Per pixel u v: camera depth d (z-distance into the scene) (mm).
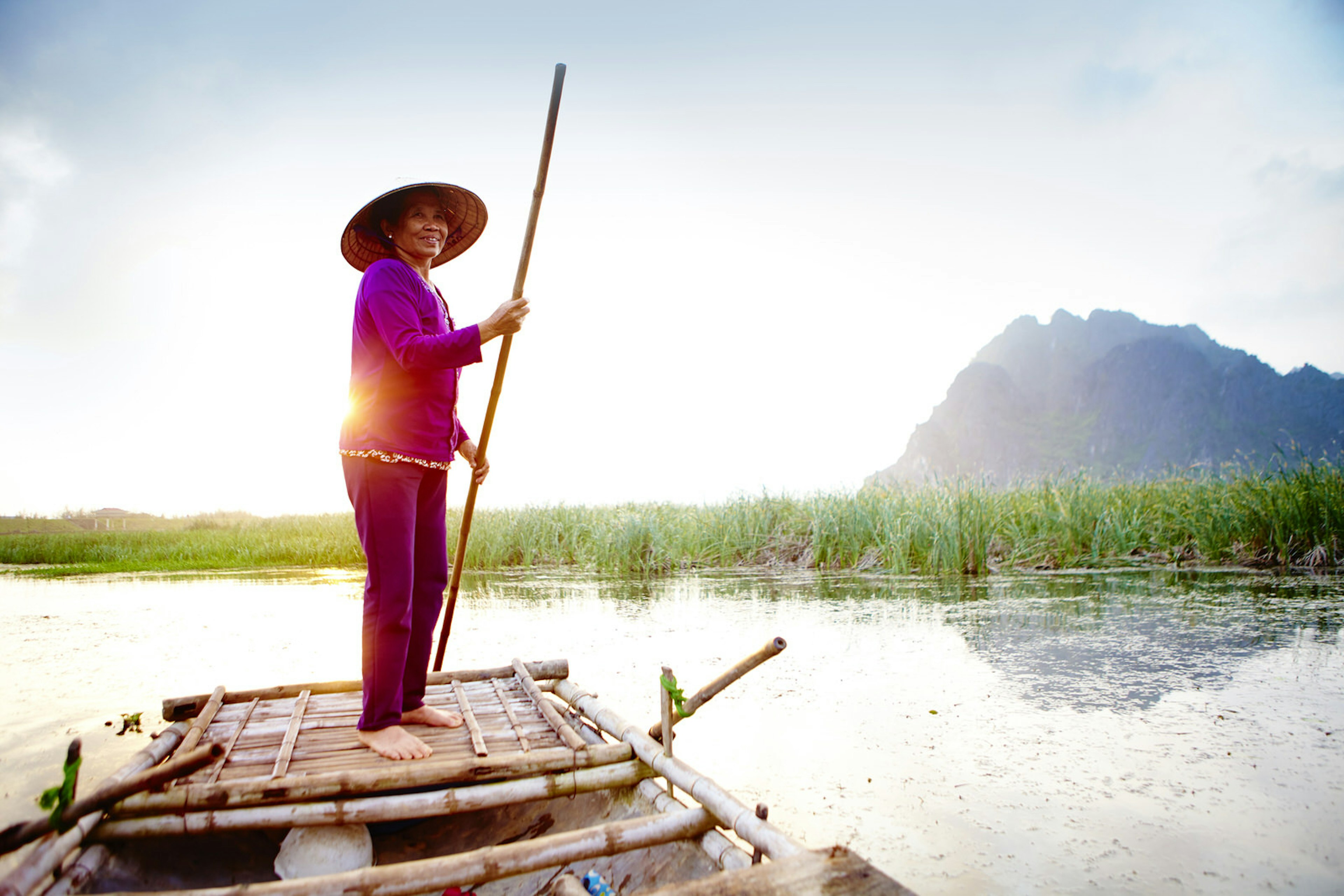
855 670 3938
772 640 1837
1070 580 7234
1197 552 8211
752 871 1168
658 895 1097
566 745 2225
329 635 5441
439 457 2580
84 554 15289
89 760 2695
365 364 2539
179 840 1861
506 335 2742
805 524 10477
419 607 2598
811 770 2541
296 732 2264
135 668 4305
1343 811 2139
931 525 8750
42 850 1434
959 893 1709
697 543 10594
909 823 2105
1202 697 3273
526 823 2221
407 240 2766
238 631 5668
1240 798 2236
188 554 14578
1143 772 2459
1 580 10719
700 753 2727
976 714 3139
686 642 4770
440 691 2877
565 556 11977
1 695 3684
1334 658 3891
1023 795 2299
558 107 2527
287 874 1767
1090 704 3238
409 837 2215
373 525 2379
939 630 4965
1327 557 7281
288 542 14000
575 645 4680
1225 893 1709
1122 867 1826
